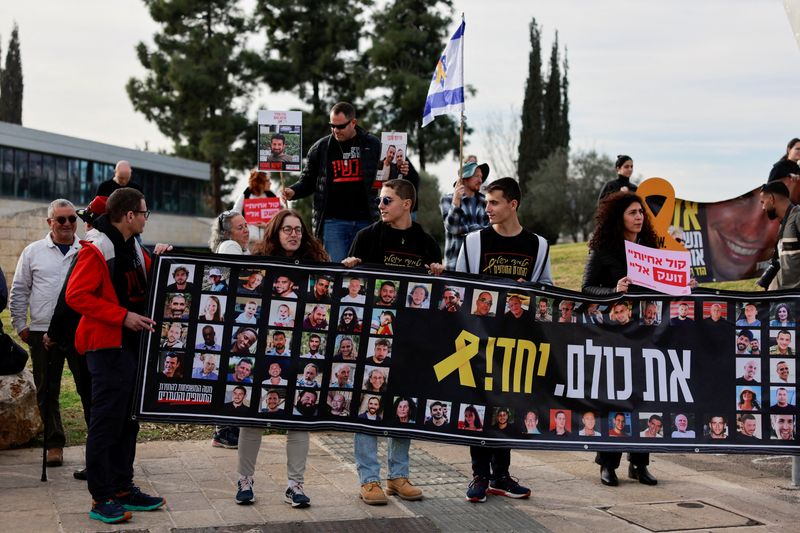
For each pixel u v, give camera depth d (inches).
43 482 235.0
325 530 201.6
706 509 224.7
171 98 1792.6
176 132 1873.8
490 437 223.0
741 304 234.8
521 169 2415.1
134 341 210.8
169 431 303.9
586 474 263.1
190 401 213.0
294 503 218.2
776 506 228.4
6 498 219.6
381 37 1876.2
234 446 282.2
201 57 1811.0
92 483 202.4
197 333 214.2
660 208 247.4
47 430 234.5
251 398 215.8
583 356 228.8
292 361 217.9
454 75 303.7
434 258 239.1
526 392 225.6
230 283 216.5
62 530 196.1
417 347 222.7
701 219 462.9
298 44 1830.7
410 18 1893.5
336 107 305.0
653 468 272.5
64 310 214.8
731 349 233.8
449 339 223.5
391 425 221.3
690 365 232.4
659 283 223.3
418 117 1851.6
